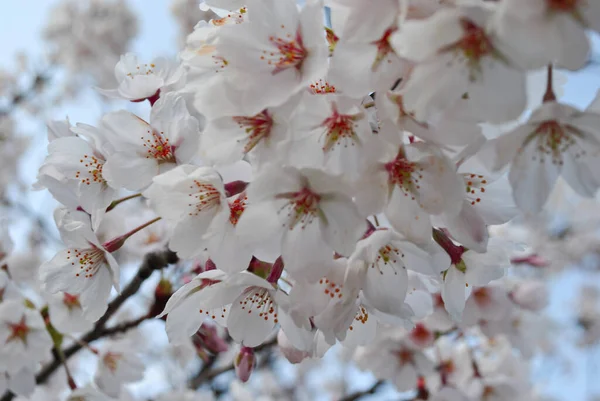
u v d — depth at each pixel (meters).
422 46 0.34
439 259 0.38
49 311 0.49
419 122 0.35
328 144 0.37
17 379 0.49
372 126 0.38
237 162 0.39
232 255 0.38
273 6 0.37
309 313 0.37
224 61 0.38
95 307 0.42
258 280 0.38
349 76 0.36
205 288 0.39
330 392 1.33
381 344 0.56
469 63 0.34
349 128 0.37
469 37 0.34
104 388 0.51
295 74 0.37
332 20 0.36
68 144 0.42
